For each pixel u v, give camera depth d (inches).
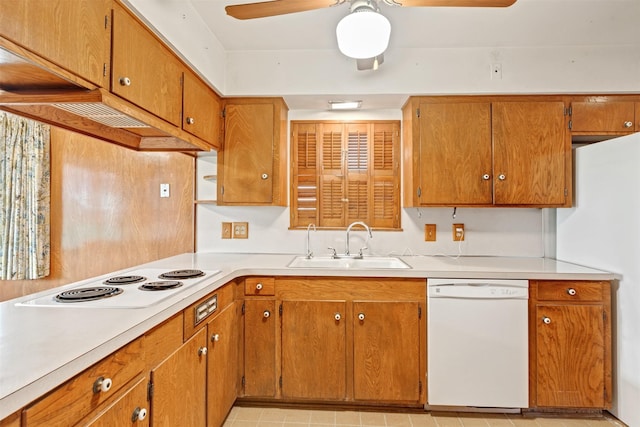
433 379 73.9
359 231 98.1
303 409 77.6
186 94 69.8
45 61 37.7
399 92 86.4
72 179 101.7
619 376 70.8
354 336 75.6
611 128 83.8
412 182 86.8
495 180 84.4
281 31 78.8
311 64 87.7
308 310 76.2
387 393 75.0
